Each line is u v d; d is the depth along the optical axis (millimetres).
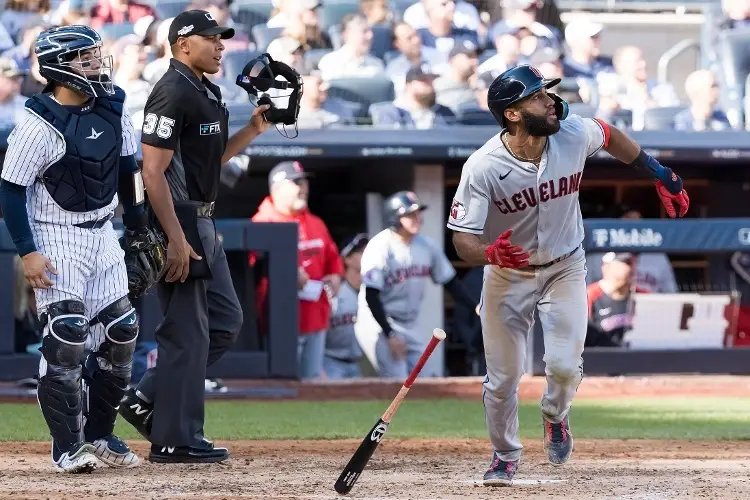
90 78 19703
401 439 28062
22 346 38875
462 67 51219
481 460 23641
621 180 57812
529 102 17922
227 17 50969
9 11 48688
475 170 18484
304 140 48531
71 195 19781
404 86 50812
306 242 41531
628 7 56875
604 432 30938
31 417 32812
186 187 22250
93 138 19875
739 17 55406
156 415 22312
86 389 21156
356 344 43625
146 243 21594
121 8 49344
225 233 39188
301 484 19281
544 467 22266
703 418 35188
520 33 52906
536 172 18438
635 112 53281
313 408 36969
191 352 22344
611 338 42750
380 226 50219
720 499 17641
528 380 41312
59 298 19859
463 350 48938
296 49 50906
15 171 19344
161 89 21578
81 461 20188
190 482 19453
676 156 52031
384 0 51938
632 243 42250
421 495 17984
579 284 19469
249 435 29047
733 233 42531
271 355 40000
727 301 43500
